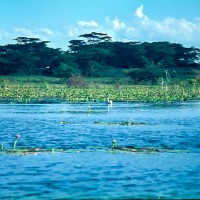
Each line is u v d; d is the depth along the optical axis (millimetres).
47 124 91000
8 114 112000
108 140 69188
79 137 72312
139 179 44781
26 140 69125
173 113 114750
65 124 90812
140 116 107562
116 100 167500
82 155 55250
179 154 56250
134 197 39531
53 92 198750
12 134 76125
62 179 44750
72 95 184250
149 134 76125
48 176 45812
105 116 107375
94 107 134125
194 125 89438
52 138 71188
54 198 39219
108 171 47688
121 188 41906
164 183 43531
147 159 53219
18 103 151375
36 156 54406
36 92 198625
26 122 94688
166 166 49938
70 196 39719
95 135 74688
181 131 80125
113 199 39094
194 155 55781
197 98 180375
